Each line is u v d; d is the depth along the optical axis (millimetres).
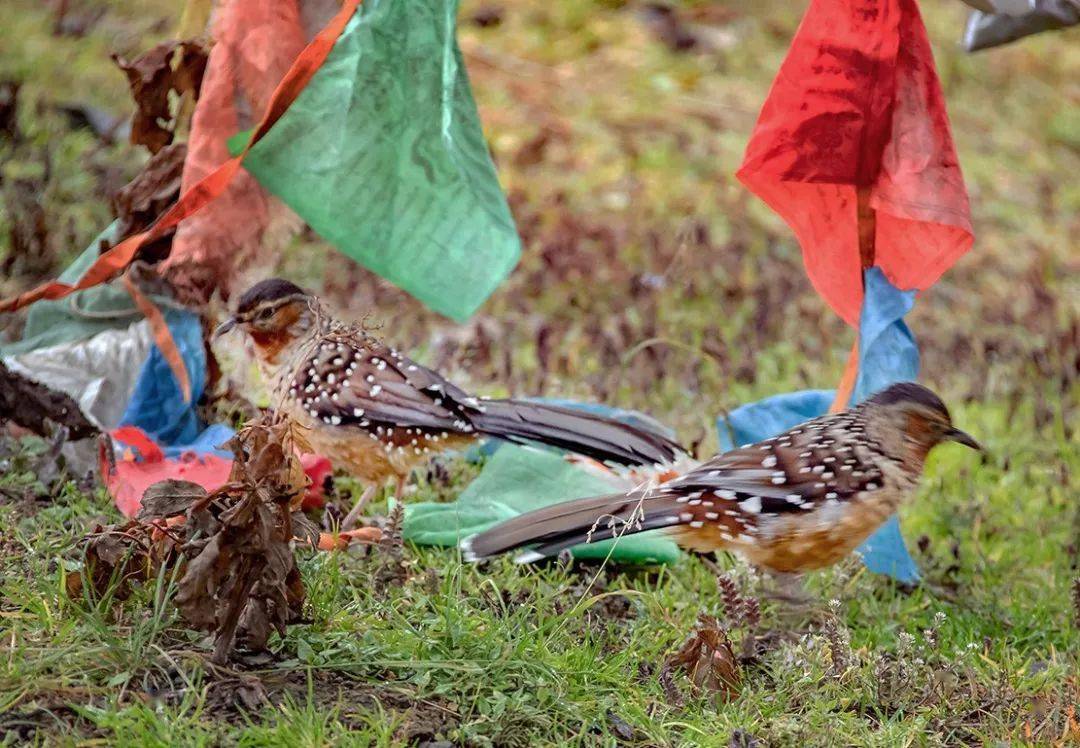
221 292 11906
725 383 14945
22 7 22109
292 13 10922
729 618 9898
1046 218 23078
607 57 26250
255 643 8227
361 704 8164
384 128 10648
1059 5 10992
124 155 18281
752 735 8523
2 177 16703
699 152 23219
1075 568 12391
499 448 12516
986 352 17000
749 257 19766
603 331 16203
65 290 10172
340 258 17156
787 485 10078
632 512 9922
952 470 14688
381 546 10258
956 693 9492
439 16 10641
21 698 7762
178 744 7383
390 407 11008
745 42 27359
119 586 8648
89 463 11406
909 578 11641
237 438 8180
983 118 26266
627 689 8938
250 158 10531
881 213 11391
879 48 10859
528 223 19672
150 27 21922
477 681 8516
